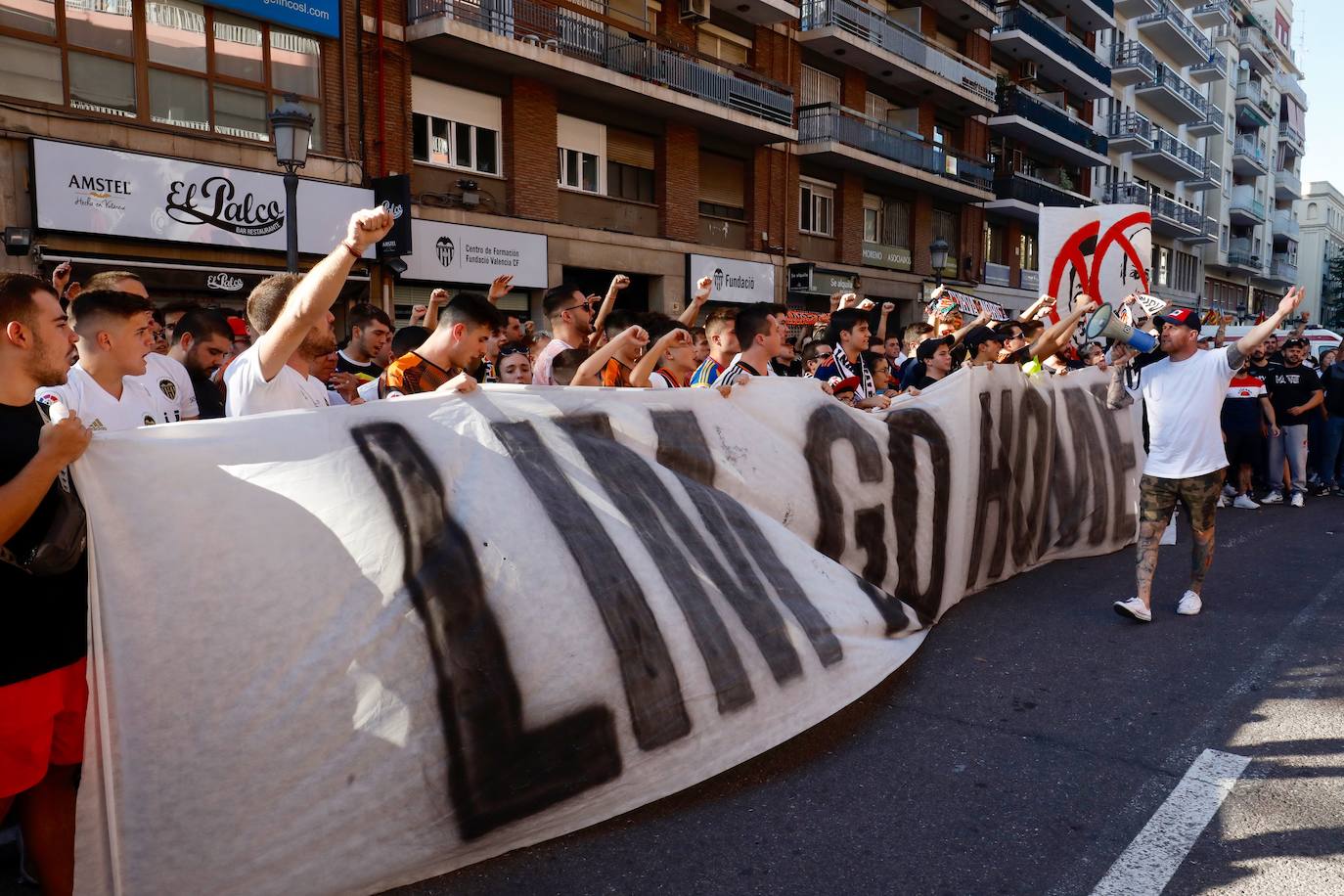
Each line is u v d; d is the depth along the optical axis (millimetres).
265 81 12156
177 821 2205
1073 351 9070
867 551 4621
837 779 3205
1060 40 29391
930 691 4027
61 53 10359
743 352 4711
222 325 4488
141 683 2180
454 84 14492
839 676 3713
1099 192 34781
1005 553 5867
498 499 2834
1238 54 48906
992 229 28375
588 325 5219
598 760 2812
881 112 23781
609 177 17047
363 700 2416
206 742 2236
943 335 7695
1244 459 9367
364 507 2549
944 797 3080
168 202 11039
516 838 2684
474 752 2566
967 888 2564
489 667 2611
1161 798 3064
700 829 2871
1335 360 10305
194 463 2334
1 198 9984
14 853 2643
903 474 4891
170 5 11195
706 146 18734
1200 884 2570
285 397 2951
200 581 2271
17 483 1860
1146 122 36781
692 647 3121
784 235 20438
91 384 2980
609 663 2855
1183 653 4531
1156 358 8695
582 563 2920
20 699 2021
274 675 2322
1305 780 3184
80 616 2152
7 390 2045
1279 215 57531
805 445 4434
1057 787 3146
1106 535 6906
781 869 2660
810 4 21031
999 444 5727
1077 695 3982
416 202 13875
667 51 17219
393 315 13562
